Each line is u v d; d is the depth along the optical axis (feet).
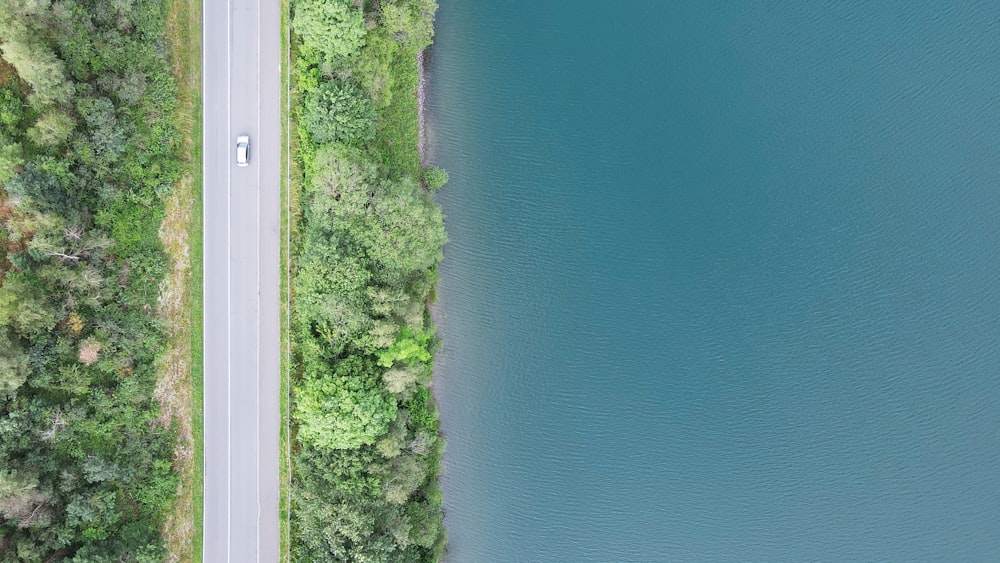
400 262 203.00
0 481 183.11
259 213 215.92
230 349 215.72
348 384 198.18
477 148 242.17
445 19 238.89
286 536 216.74
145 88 203.51
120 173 204.54
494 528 242.58
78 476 199.62
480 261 243.19
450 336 241.76
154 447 208.44
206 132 213.66
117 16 199.41
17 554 190.08
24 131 195.62
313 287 201.57
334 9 193.47
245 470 216.74
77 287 196.44
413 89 229.66
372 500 203.31
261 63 214.48
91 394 201.57
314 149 212.43
